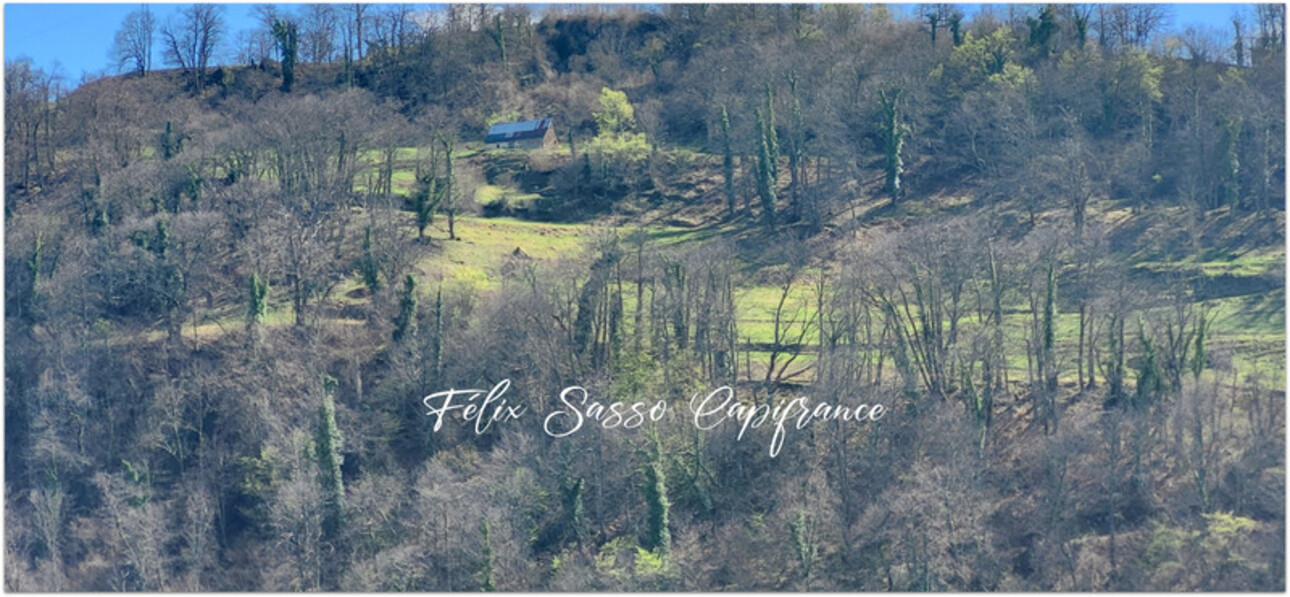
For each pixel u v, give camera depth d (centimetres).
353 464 10581
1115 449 9544
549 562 9462
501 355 11144
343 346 11806
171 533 9994
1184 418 9656
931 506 9181
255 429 10731
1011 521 9481
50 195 16762
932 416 10194
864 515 9519
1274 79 17050
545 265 13362
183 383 11244
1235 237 14488
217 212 13862
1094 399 10506
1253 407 9862
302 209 14125
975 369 11194
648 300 12638
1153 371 10006
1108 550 9106
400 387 11056
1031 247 12350
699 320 11394
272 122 16150
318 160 15462
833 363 10562
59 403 10962
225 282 13088
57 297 12325
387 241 14000
